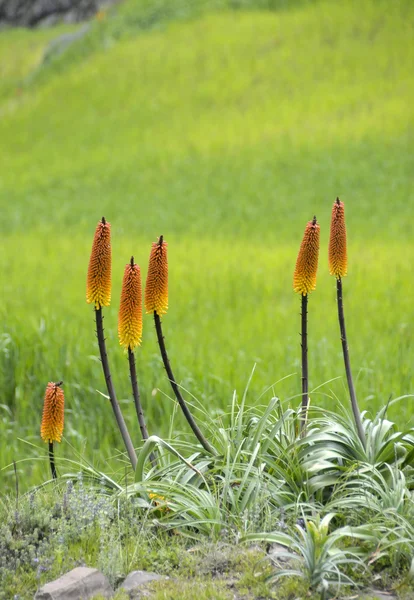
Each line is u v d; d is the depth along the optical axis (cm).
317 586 485
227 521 566
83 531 550
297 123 3456
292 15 4775
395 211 2438
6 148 3931
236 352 1179
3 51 6191
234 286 1608
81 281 1650
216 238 2225
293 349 1187
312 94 3734
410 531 524
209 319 1377
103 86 4484
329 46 4219
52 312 1348
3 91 5331
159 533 563
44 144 3872
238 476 605
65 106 4384
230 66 4266
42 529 559
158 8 5409
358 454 602
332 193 2672
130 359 598
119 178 3128
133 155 3416
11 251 2042
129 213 2636
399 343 1194
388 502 550
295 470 589
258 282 1639
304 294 617
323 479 589
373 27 4322
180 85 4216
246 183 2867
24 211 2769
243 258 1891
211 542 545
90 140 3772
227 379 1064
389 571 512
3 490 846
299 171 2938
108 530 553
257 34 4584
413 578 493
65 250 2067
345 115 3438
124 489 591
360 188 2698
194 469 576
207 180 2953
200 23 5003
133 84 4381
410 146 3012
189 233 2311
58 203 2859
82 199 2889
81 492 580
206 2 5288
